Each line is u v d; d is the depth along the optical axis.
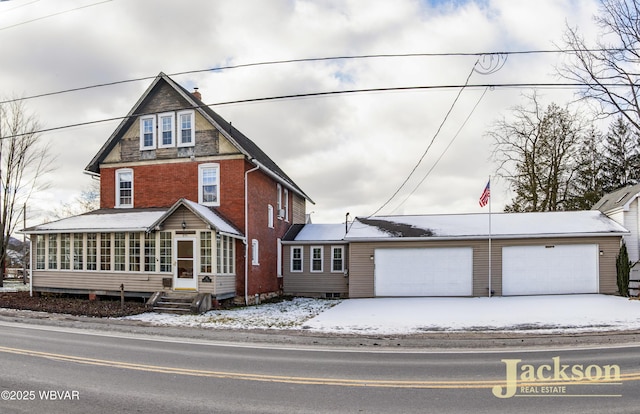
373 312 16.69
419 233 22.78
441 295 22.17
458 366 8.33
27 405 5.86
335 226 29.44
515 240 21.84
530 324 13.15
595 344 10.60
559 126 33.19
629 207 23.17
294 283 26.70
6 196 26.41
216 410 5.70
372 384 7.00
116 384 6.91
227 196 21.09
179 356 9.25
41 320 14.22
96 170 23.14
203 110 21.52
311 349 10.30
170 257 18.64
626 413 5.62
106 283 19.22
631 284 20.98
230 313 16.88
